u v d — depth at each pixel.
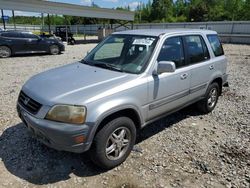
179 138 4.15
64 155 3.53
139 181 3.04
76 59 13.13
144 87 3.37
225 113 5.35
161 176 3.14
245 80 8.49
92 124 2.79
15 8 20.06
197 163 3.43
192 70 4.29
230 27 29.34
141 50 3.73
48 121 2.78
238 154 3.69
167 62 3.40
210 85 5.00
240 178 3.13
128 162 3.41
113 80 3.21
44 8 21.91
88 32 48.66
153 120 3.76
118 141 3.20
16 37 13.73
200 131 4.45
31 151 3.61
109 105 2.92
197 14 62.25
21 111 3.20
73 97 2.83
